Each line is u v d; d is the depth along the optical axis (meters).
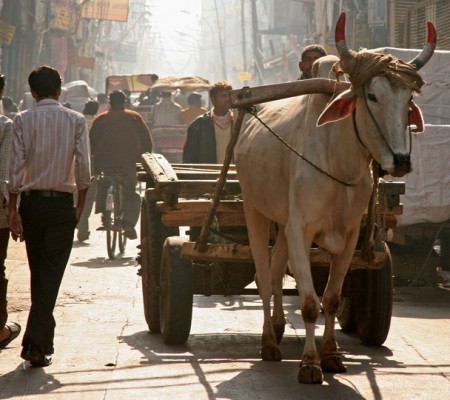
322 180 6.56
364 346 8.07
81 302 10.22
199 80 35.97
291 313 9.95
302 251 6.59
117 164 14.70
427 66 12.55
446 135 11.27
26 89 44.81
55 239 7.21
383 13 30.22
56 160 7.17
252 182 7.43
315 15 45.75
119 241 14.83
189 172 9.08
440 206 11.24
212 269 8.21
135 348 7.86
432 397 6.22
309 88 6.70
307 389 6.42
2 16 41.53
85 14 57.12
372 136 6.11
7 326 7.96
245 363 7.27
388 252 7.89
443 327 9.05
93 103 20.78
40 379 6.74
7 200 7.66
